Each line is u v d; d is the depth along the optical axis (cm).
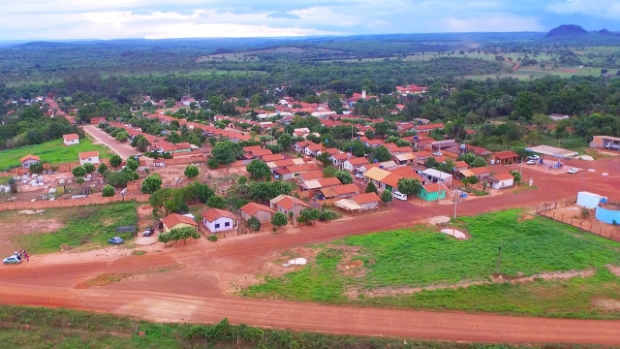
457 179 11744
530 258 7012
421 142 15550
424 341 5056
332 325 5403
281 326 5391
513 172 11394
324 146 14588
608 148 14900
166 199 8988
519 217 8888
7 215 9050
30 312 5575
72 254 7388
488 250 7338
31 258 7225
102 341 5050
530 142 15525
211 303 5906
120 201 9919
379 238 8000
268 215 8831
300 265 6962
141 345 4981
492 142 15512
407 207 9738
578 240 7738
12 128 18462
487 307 5719
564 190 10831
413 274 6531
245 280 6525
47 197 10269
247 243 7856
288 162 12569
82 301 5956
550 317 5541
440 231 8300
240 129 18800
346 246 7662
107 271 6800
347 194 10150
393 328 5338
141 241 7919
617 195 10375
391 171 11494
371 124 18338
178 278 6594
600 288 6159
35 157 13262
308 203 9706
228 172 12444
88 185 11250
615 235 8062
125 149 15738
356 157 13150
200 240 7956
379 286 6212
